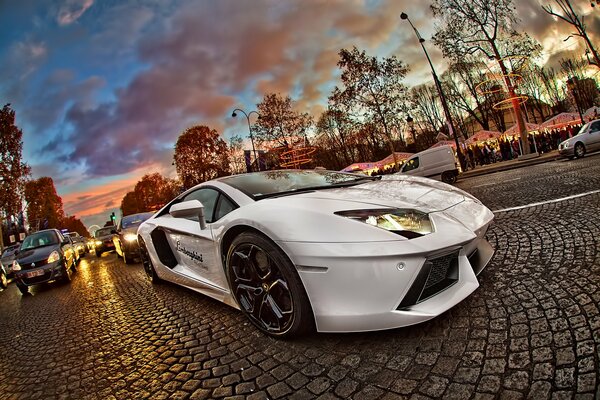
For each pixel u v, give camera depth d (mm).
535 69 32344
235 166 38594
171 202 3633
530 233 3119
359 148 40031
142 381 1856
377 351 1658
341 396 1393
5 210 24328
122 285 4844
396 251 1584
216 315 2646
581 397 1135
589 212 3375
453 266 1834
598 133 10289
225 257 2389
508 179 9156
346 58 21312
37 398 1923
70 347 2668
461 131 39000
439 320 1822
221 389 1620
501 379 1303
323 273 1685
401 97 21719
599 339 1400
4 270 9086
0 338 3434
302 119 29531
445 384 1339
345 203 1866
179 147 38906
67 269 6676
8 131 24031
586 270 2068
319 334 1943
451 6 20562
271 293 1990
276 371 1678
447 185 2547
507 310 1794
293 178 2877
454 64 24469
